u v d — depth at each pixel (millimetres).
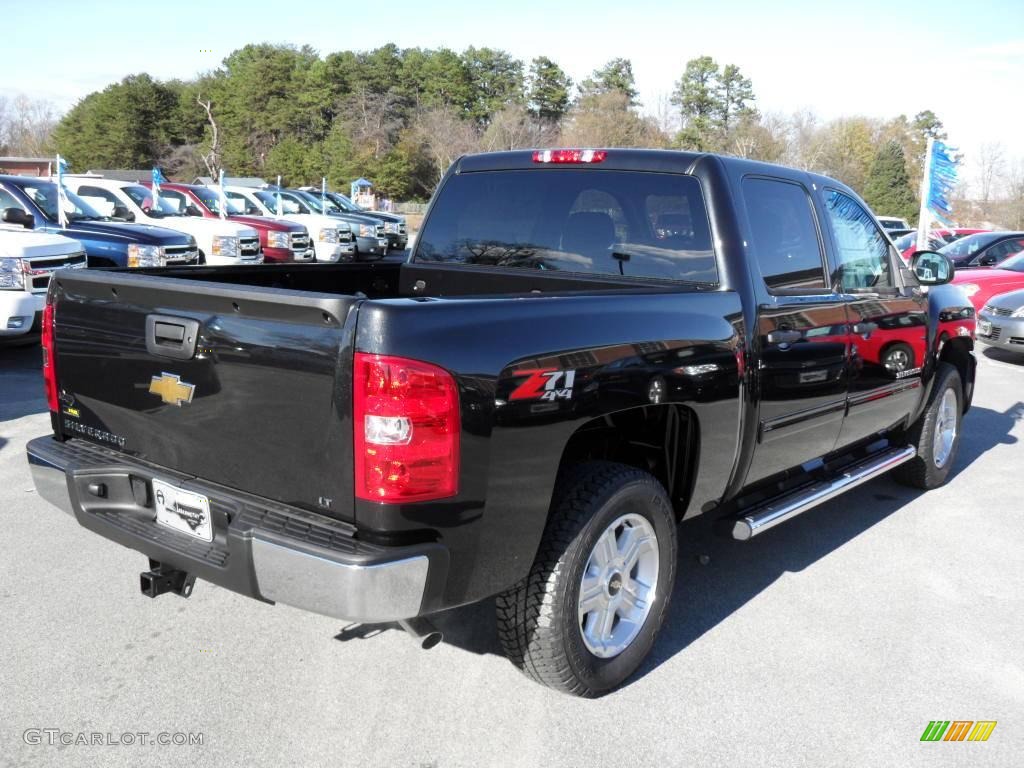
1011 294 11695
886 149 67688
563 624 2949
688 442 3459
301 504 2629
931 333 5289
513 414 2639
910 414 5371
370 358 2395
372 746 2902
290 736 2939
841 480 4469
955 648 3723
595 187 3971
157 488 2977
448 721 3057
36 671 3279
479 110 101750
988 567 4621
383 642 3598
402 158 74812
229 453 2768
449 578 2604
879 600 4176
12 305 8422
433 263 4465
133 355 2984
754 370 3615
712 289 3613
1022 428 7922
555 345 2779
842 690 3359
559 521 2947
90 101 111250
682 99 82125
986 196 73438
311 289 4359
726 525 3814
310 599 2494
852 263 4562
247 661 3410
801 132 78562
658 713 3160
